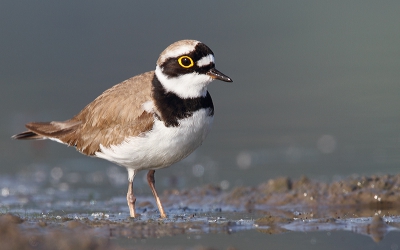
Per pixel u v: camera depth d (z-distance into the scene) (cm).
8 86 2395
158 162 1009
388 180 1223
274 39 2998
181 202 1246
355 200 1175
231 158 1681
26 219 952
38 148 1828
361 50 2894
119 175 1549
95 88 2341
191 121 976
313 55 2797
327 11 3419
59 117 2023
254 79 2556
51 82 2436
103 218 1012
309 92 2342
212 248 777
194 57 968
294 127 1961
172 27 3052
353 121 1998
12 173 1553
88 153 1062
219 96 2347
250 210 1148
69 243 732
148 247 800
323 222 950
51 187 1411
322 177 1432
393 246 831
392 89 2348
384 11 3356
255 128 1973
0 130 1917
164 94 977
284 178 1282
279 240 859
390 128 1897
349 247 828
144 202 1221
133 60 2666
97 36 2888
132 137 980
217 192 1309
